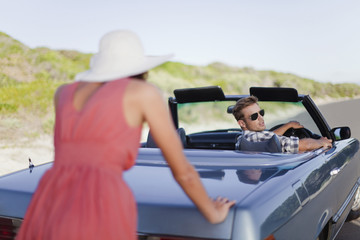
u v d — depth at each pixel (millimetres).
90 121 1567
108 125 1560
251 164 2570
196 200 1687
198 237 1857
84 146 1572
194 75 54938
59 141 1638
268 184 2197
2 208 2219
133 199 1632
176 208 1911
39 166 2855
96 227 1508
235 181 2242
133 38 1720
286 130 3816
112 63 1661
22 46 30984
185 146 3777
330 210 2988
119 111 1565
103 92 1588
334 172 3105
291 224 2188
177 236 1886
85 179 1542
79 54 35656
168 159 1638
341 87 71188
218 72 59719
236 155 2701
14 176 2562
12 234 2199
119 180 1576
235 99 3822
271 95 3547
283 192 2174
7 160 9000
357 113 26094
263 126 3246
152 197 2023
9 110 16188
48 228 1538
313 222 2555
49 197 1590
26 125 14641
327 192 2912
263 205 1969
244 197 1999
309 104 3451
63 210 1532
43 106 17734
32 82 25000
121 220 1549
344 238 4309
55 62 30312
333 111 28594
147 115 1590
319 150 3279
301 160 2781
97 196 1522
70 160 1591
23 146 10945
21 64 28281
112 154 1562
